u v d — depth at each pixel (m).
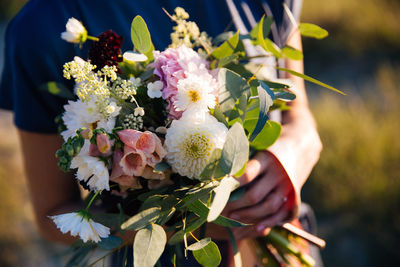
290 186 1.15
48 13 1.17
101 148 0.85
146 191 1.03
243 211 1.15
